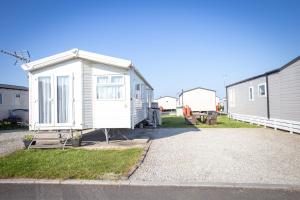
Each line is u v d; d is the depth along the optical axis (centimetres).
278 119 1422
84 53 1012
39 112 1030
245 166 658
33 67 1020
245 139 1090
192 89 2947
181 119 2420
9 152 867
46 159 734
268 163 685
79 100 1016
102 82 1036
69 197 480
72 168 639
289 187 507
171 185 528
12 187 533
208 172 611
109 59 1009
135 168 640
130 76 1033
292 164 673
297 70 1213
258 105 1723
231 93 2439
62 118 1024
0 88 2109
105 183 543
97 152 822
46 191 510
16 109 2205
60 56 1014
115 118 1024
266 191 493
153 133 1316
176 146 934
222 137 1153
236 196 471
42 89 1037
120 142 1022
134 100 1134
